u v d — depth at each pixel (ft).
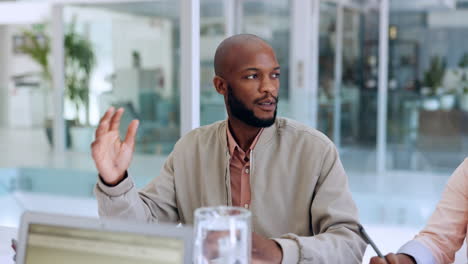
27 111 20.65
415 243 4.67
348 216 4.39
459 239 4.86
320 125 18.06
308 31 18.39
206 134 5.06
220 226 2.97
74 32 20.43
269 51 4.41
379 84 18.04
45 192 20.06
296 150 4.72
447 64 18.02
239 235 2.99
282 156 4.72
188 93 7.82
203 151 4.97
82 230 3.08
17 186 20.42
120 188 4.07
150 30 19.56
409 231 14.46
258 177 4.69
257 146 4.71
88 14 20.15
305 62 18.49
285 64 18.84
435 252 4.67
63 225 3.12
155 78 19.42
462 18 17.83
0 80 36.22
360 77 18.24
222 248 2.96
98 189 4.11
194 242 2.93
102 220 3.05
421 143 17.89
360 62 18.26
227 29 18.44
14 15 27.48
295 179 4.69
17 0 25.50
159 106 19.24
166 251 2.95
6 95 20.79
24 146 20.63
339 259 4.03
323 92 18.44
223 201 4.79
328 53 18.51
